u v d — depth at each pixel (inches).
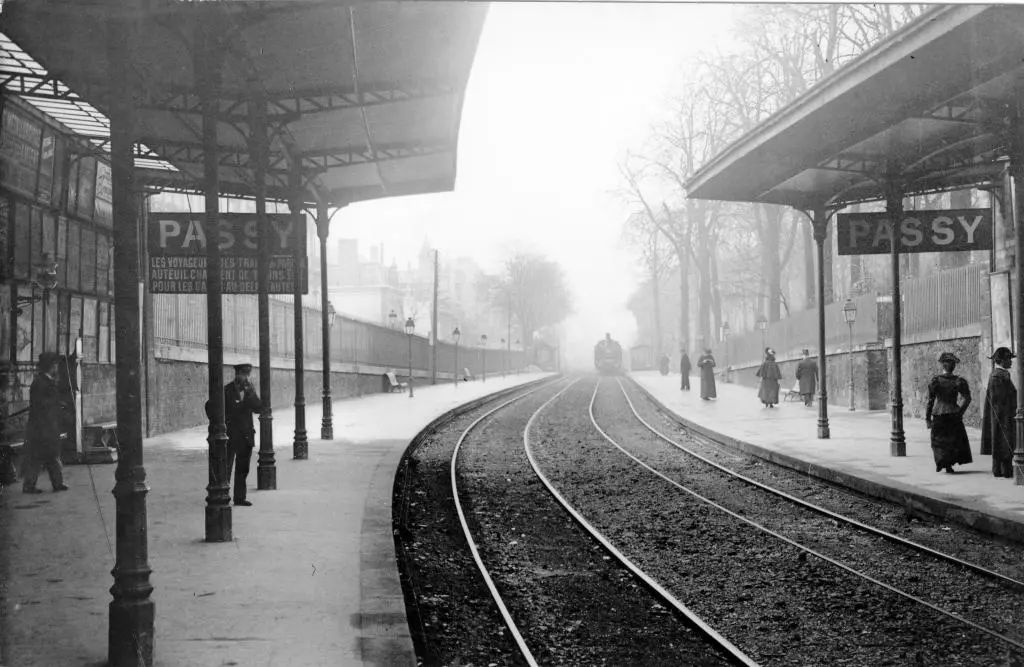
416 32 492.7
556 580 328.5
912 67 450.3
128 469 211.3
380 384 1750.7
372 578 285.1
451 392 1770.4
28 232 561.0
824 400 754.2
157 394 773.9
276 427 905.5
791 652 239.8
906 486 469.4
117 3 227.6
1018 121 479.8
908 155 606.9
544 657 239.6
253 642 220.4
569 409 1342.3
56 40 435.5
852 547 374.3
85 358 645.9
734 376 1894.7
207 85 358.0
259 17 372.5
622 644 250.7
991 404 504.1
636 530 422.3
